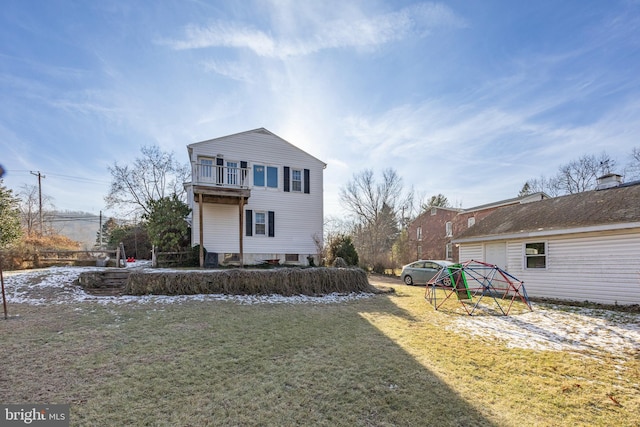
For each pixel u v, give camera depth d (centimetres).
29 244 1426
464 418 290
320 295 1083
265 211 1584
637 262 848
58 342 495
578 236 976
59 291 905
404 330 623
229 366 413
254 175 1573
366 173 3284
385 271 2475
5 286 917
